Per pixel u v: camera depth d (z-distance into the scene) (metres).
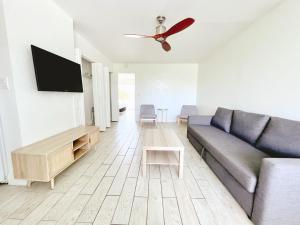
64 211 1.38
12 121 1.64
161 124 5.54
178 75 5.92
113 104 5.84
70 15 2.41
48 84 1.92
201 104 5.36
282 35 1.99
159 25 2.43
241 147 1.92
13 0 1.54
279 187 1.11
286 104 1.95
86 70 4.65
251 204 1.29
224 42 3.51
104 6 2.15
